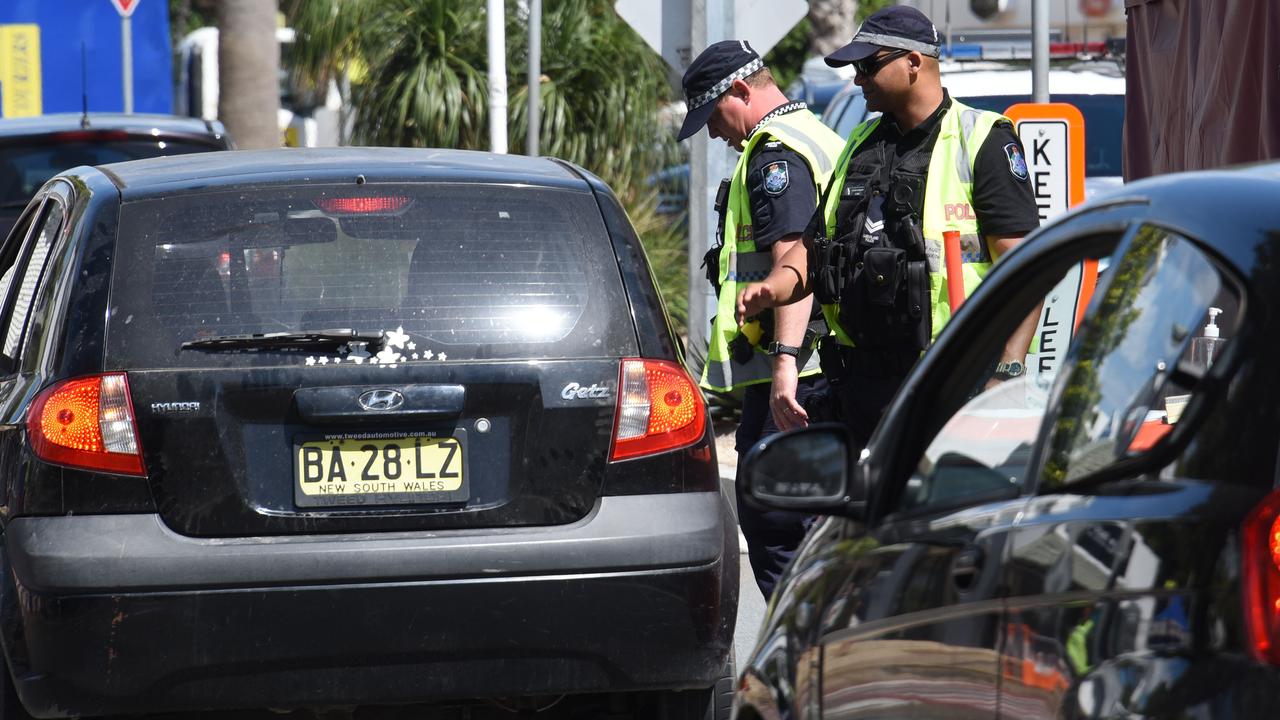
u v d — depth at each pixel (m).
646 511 13.96
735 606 14.45
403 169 14.86
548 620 13.65
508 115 52.94
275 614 13.34
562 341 14.16
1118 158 38.38
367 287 14.09
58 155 38.41
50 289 14.52
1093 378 8.23
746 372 19.14
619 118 53.25
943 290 16.08
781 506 10.08
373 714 16.42
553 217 14.71
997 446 9.47
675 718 14.75
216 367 13.66
